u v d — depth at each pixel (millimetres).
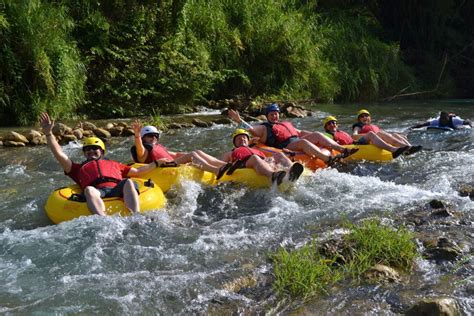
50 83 11992
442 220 5258
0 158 8867
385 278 4023
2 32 11680
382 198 6133
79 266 4414
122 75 14086
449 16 25234
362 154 8211
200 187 6645
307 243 4770
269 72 18156
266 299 3820
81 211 5574
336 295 3832
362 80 20312
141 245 4863
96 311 3680
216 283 4070
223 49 16938
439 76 23156
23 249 4801
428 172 7469
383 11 25312
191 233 5203
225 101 16328
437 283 3955
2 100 11570
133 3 14547
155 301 3812
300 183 6809
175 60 15078
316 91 19078
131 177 6547
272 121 8445
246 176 6738
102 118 13555
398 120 13789
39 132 10570
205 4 17219
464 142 9688
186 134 11367
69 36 13188
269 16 18391
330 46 20203
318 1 22922
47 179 7613
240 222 5512
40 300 3834
